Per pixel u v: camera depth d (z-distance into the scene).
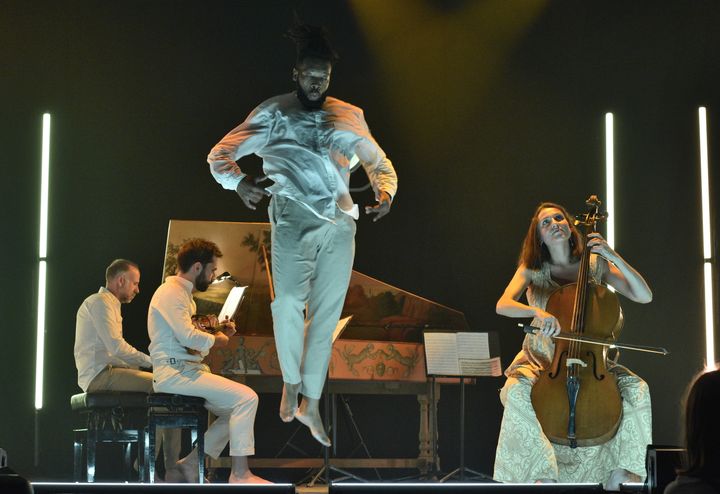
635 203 16.56
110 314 13.41
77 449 13.20
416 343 15.23
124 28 16.75
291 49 16.88
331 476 16.20
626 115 16.66
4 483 5.60
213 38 16.84
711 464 5.14
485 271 16.91
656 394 16.25
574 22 16.83
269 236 14.93
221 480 16.08
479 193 16.97
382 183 10.48
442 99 17.00
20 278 16.53
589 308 11.29
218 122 16.81
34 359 16.41
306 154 10.06
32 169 16.61
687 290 16.34
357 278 15.33
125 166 16.70
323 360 10.35
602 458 11.38
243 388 12.52
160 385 12.40
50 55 16.66
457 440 16.84
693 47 16.48
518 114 16.92
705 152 16.42
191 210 16.75
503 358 16.83
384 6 16.97
